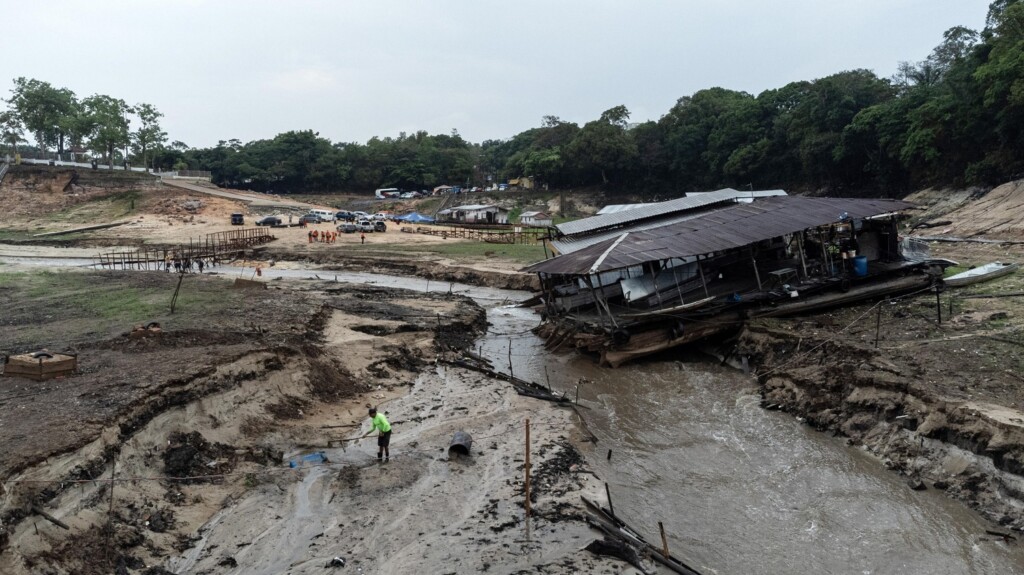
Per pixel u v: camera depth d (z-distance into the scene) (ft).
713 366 105.81
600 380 100.17
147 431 62.34
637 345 106.63
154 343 88.74
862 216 120.47
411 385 96.27
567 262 112.27
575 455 71.20
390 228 324.39
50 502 48.47
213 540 54.70
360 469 67.56
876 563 52.03
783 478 66.33
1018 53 187.21
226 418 72.08
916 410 67.36
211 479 62.69
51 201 339.57
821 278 115.55
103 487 53.62
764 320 108.17
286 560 52.39
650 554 52.54
